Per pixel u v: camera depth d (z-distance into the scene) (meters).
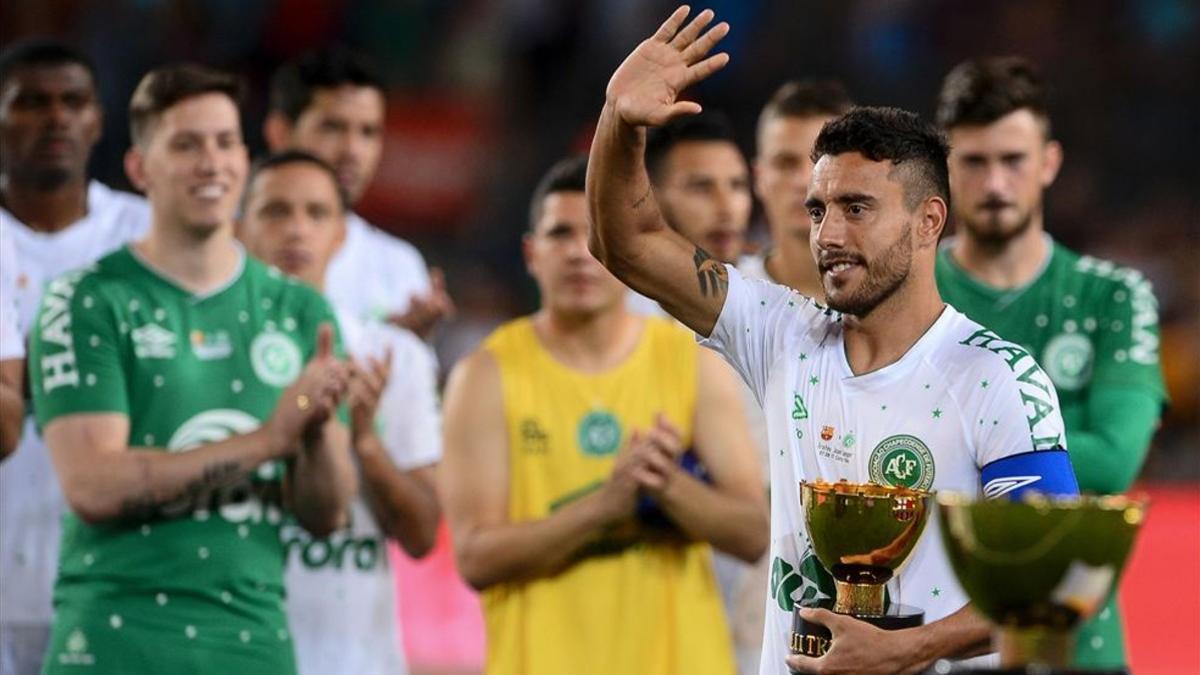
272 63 30.02
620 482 11.12
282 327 11.52
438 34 30.88
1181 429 25.33
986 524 6.55
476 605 16.11
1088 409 11.84
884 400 8.31
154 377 11.08
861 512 7.72
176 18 29.47
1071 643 6.73
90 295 11.13
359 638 12.71
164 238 11.35
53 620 11.91
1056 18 30.20
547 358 11.79
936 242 8.41
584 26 30.59
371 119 15.56
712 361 11.92
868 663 7.79
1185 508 17.55
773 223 13.02
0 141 12.85
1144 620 16.48
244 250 11.76
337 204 13.68
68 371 10.96
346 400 11.59
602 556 11.39
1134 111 29.59
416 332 13.78
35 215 12.96
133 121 11.58
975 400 8.20
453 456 11.68
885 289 8.22
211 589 10.95
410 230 29.28
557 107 30.20
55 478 12.39
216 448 10.77
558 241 11.79
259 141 25.23
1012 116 11.76
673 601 11.41
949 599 8.24
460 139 29.97
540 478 11.59
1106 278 11.98
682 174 13.07
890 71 29.86
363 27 30.58
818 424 8.42
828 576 8.39
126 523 10.91
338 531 12.43
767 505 11.74
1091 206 28.66
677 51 8.34
